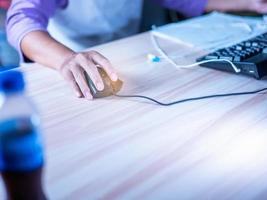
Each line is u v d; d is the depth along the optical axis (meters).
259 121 0.55
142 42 0.94
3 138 0.34
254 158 0.46
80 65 0.69
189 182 0.43
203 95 0.64
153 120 0.56
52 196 0.41
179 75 0.73
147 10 1.37
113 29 1.26
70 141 0.52
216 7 1.28
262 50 0.74
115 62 0.82
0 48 1.37
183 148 0.49
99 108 0.62
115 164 0.46
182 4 1.33
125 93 0.67
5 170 0.34
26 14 0.92
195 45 0.89
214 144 0.50
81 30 1.21
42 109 0.62
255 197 0.40
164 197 0.40
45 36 0.87
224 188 0.41
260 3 1.18
